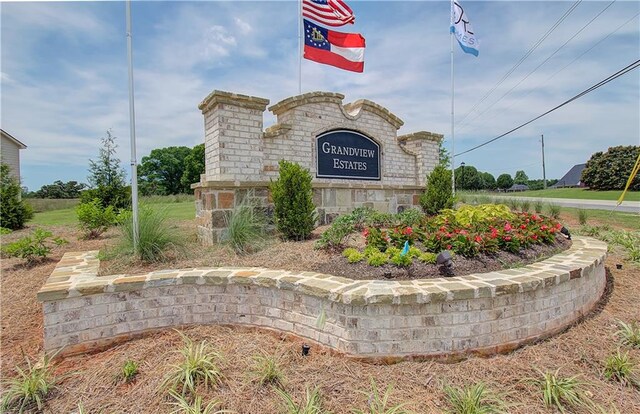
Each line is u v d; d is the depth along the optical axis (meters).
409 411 2.13
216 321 3.39
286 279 3.14
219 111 5.23
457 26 10.19
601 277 4.11
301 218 5.08
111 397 2.33
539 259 3.88
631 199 21.38
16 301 3.79
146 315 3.21
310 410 2.09
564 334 3.14
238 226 4.75
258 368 2.54
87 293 2.96
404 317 2.68
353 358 2.68
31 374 2.41
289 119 6.33
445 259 3.27
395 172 7.89
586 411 2.19
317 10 6.91
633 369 2.61
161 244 4.29
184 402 2.17
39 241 5.14
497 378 2.51
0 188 9.21
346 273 3.40
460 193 15.50
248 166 5.49
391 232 4.23
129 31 4.23
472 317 2.76
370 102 7.33
